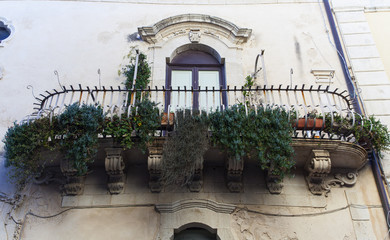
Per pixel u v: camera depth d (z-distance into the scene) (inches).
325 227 230.7
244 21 341.1
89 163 243.1
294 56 316.5
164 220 227.6
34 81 294.8
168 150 218.4
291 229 228.7
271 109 231.9
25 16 337.7
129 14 342.3
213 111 250.4
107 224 227.9
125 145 223.6
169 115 228.1
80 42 320.8
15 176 228.1
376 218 236.5
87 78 297.7
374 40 326.3
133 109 227.5
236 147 212.8
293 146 233.0
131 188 241.1
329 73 307.1
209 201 233.0
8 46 315.3
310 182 244.4
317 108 286.5
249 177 247.4
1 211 233.6
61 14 340.8
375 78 300.8
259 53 318.3
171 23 325.4
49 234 224.5
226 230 225.0
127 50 315.3
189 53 321.7
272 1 353.4
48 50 314.2
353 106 287.0
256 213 233.6
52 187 242.7
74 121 216.2
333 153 239.3
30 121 223.0
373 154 259.3
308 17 345.4
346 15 343.6
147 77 290.5
